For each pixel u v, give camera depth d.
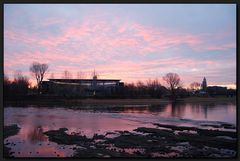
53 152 20.55
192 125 38.28
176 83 104.38
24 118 43.56
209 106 78.06
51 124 36.72
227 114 54.84
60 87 94.12
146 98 100.94
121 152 20.77
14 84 78.75
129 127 35.19
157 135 28.59
